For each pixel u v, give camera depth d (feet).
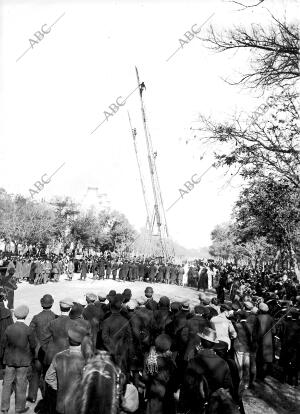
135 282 108.17
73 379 14.24
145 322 22.54
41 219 147.02
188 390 14.07
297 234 62.69
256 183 41.70
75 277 111.14
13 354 19.58
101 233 190.29
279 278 64.95
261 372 28.45
